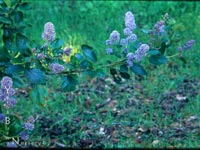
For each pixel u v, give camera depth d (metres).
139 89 2.59
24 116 2.33
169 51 2.84
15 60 1.46
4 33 1.59
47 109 2.39
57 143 2.11
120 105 2.44
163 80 2.67
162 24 1.68
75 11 3.41
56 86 2.60
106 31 3.11
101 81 2.69
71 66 1.54
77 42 3.00
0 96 1.44
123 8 3.43
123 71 1.55
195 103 2.38
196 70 2.72
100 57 2.82
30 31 3.14
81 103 2.46
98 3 3.46
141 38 2.98
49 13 3.37
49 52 1.50
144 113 2.34
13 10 1.62
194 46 2.82
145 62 2.79
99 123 2.27
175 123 2.24
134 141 2.10
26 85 2.60
